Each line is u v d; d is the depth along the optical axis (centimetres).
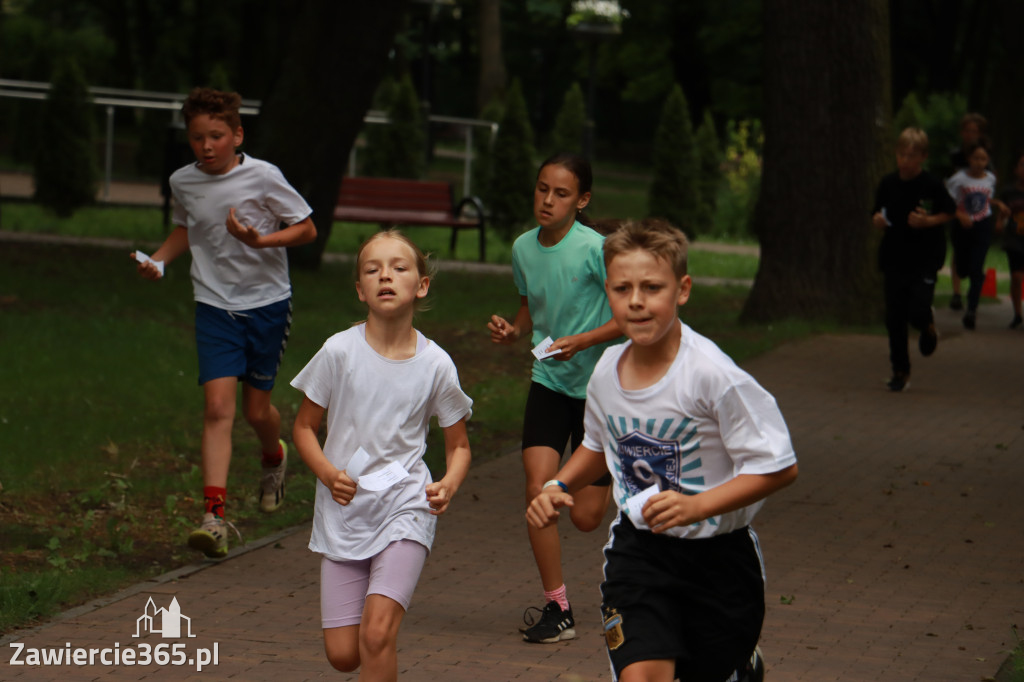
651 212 6975
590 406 948
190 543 1577
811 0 3728
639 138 17512
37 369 2595
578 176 1341
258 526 1783
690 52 13512
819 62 3738
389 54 4403
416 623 1378
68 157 5691
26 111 8250
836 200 3756
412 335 1061
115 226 5416
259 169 1669
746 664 945
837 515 1859
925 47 11469
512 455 2227
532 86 16788
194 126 1638
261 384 1738
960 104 7800
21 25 13625
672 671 880
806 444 2317
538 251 1357
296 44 4350
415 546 1022
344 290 3975
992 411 2622
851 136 3744
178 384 2580
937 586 1530
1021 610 1441
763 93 3859
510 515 1853
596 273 1326
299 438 1043
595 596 1491
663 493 846
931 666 1243
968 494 1988
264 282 1698
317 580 1536
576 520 1327
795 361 3158
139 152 8306
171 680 1188
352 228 6438
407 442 1043
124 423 2270
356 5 4294
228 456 1644
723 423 873
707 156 7862
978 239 3800
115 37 12812
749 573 913
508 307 3862
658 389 887
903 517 1853
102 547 1641
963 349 3412
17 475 1919
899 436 2389
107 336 2973
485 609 1434
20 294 3453
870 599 1475
